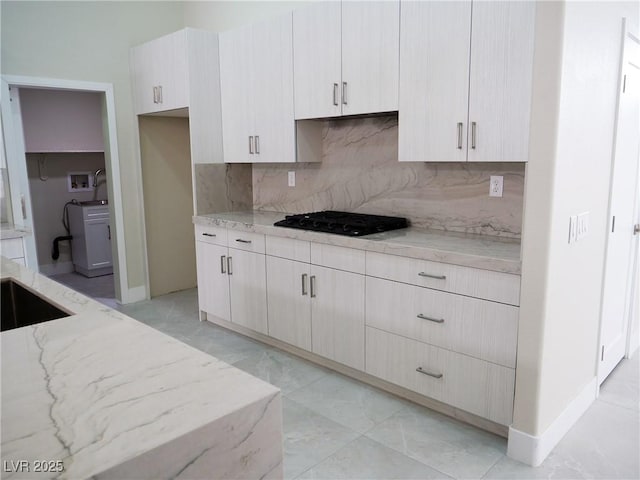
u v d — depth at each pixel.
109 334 1.28
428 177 3.02
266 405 0.96
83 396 0.95
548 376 2.16
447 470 2.12
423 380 2.55
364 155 3.36
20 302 1.89
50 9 3.90
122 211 4.49
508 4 2.16
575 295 2.33
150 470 0.79
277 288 3.30
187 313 4.30
